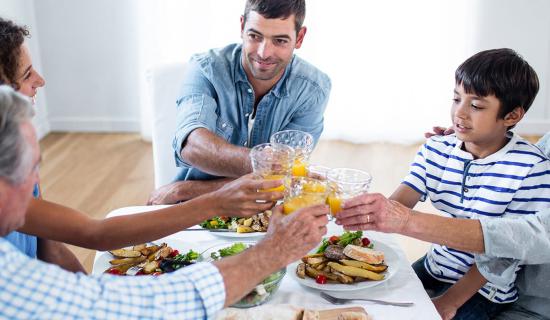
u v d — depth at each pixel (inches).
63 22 159.5
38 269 34.6
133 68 163.9
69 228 50.6
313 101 80.6
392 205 53.5
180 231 55.2
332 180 53.7
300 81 78.7
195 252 55.7
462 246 53.7
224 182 78.7
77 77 166.1
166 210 51.1
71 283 35.1
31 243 55.3
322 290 51.1
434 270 65.8
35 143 36.0
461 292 59.0
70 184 138.6
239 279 40.6
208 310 39.0
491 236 52.9
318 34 155.9
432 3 151.6
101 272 52.5
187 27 155.0
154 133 91.4
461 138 58.4
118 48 161.8
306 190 49.1
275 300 49.7
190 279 38.7
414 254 107.3
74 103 169.3
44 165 149.3
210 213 50.4
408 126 163.3
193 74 78.2
